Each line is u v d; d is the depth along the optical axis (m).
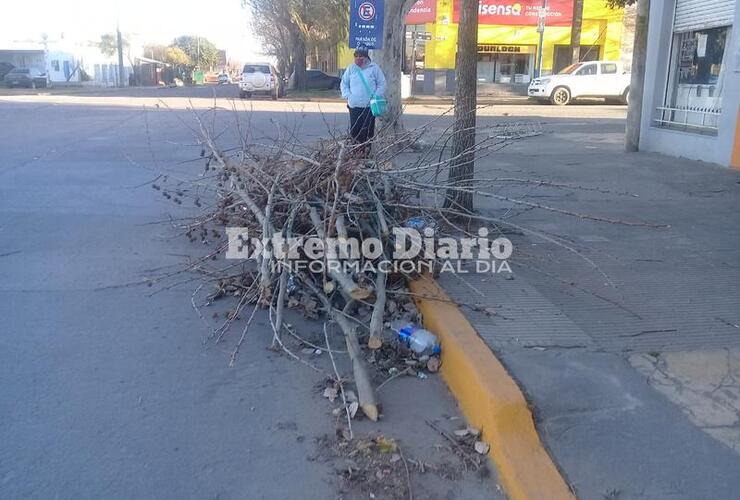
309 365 4.63
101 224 8.18
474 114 7.34
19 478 3.50
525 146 15.27
